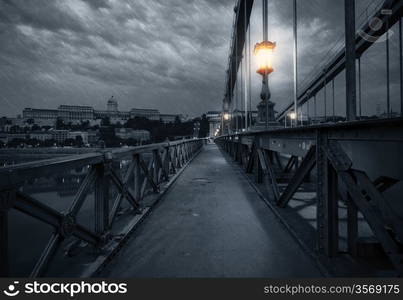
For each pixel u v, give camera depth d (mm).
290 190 3893
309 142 3029
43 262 1717
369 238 2504
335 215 2449
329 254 2445
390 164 1651
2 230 1316
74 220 2014
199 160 13727
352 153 2129
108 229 2801
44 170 1603
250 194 5445
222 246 2844
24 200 1485
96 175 2539
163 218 3834
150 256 2611
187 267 2387
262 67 8688
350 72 3025
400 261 1616
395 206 3035
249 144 8312
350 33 3010
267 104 8539
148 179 4727
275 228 3402
